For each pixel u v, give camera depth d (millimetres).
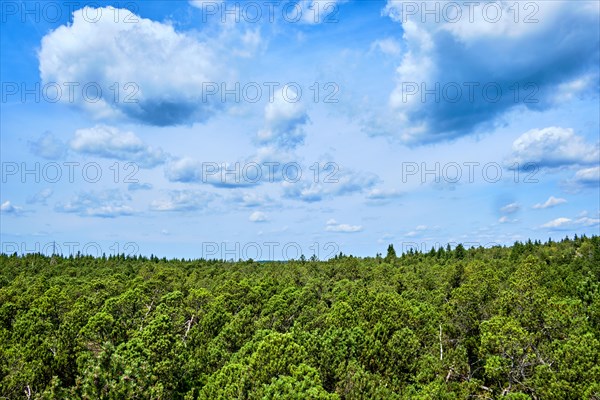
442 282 82625
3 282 94188
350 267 115062
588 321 43312
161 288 81875
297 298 67125
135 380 31125
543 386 34219
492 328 40781
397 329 44656
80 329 44469
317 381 29531
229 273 117062
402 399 33625
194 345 49312
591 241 136000
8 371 34156
